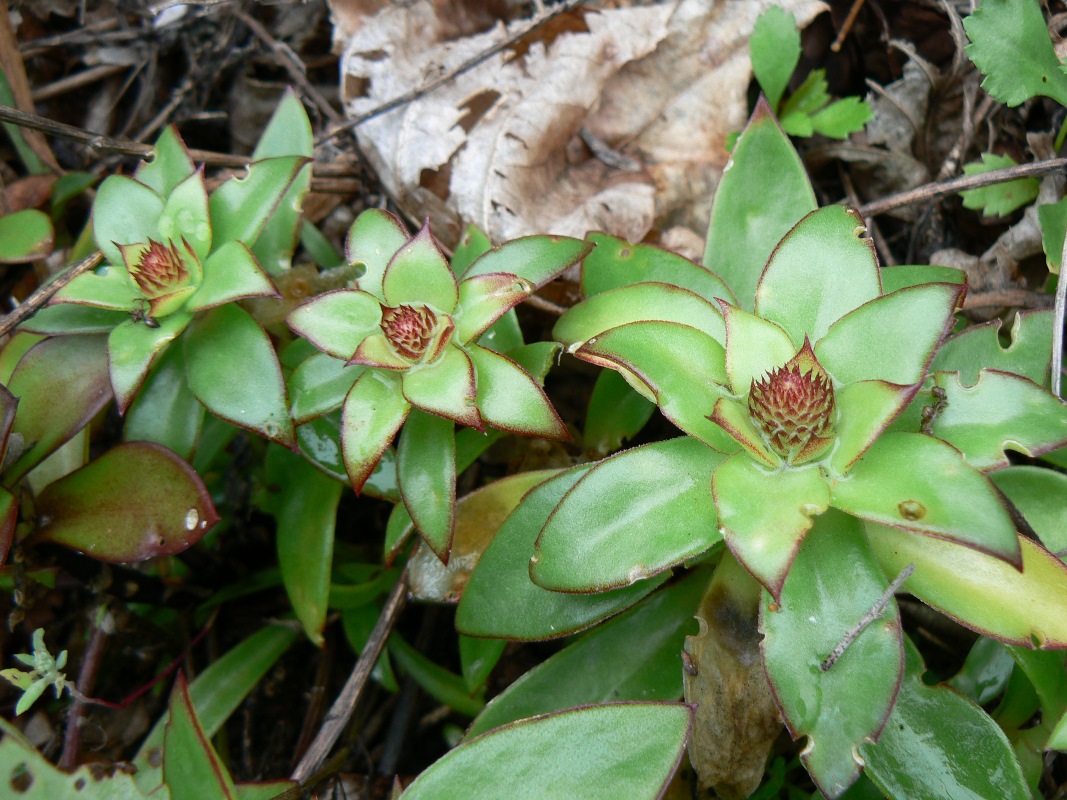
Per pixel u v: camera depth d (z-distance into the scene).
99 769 0.22
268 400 0.26
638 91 0.35
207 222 0.26
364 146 0.35
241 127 0.39
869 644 0.21
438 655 0.32
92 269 0.29
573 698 0.25
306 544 0.28
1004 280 0.31
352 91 0.36
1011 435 0.22
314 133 0.38
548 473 0.27
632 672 0.25
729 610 0.24
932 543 0.23
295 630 0.31
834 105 0.34
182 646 0.32
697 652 0.24
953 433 0.22
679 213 0.34
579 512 0.23
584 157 0.35
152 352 0.25
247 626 0.33
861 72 0.37
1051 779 0.26
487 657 0.26
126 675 0.32
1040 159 0.32
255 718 0.32
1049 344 0.25
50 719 0.31
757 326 0.23
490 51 0.32
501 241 0.33
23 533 0.26
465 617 0.25
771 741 0.24
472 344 0.25
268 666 0.30
